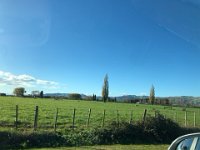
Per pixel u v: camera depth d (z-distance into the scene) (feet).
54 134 90.43
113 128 100.32
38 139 86.63
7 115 140.05
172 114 239.91
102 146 88.69
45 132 89.81
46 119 131.85
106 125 105.60
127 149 83.51
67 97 530.68
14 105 216.74
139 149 84.58
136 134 102.73
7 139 83.15
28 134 85.92
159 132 106.63
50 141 88.07
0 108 179.42
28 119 128.06
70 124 119.44
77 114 167.22
